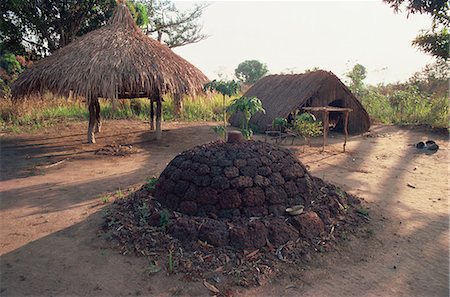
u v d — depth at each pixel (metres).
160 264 3.65
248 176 4.43
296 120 10.43
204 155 4.71
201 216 4.30
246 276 3.48
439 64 18.95
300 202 4.62
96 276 3.49
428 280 3.54
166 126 13.38
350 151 9.66
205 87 7.89
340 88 11.96
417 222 4.93
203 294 3.24
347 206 5.11
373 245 4.21
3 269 3.62
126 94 10.17
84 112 15.20
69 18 20.83
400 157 9.09
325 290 3.33
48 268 3.63
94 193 5.93
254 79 41.09
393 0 12.47
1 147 9.53
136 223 4.44
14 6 17.67
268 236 4.00
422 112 14.41
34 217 4.92
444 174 7.54
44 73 8.75
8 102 13.91
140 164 7.92
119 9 10.20
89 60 8.62
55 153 8.92
